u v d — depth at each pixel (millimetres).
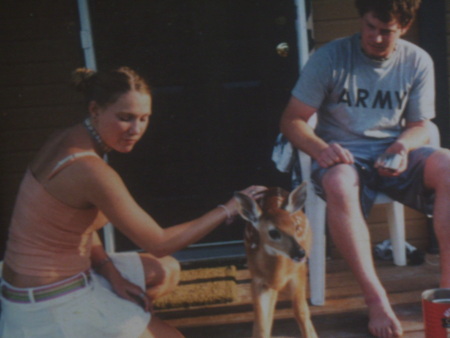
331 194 2938
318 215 3273
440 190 2949
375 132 3230
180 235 2367
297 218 2686
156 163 4281
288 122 3205
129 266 2668
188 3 4129
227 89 4227
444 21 3875
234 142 4281
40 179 2271
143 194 4301
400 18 2932
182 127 4262
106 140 2320
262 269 2689
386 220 4109
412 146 3113
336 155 2996
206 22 4152
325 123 3311
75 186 2230
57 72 3992
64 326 2285
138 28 4133
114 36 4125
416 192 3111
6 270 2359
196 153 4289
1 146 4004
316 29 4027
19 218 2309
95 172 2229
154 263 2729
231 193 4309
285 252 2520
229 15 4141
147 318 2428
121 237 4215
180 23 4145
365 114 3209
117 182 2268
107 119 2266
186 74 4203
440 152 3021
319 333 3029
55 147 2309
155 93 4211
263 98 4230
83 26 3986
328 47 3189
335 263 4000
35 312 2283
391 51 3102
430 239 4074
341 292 3496
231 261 4043
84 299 2324
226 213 2492
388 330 2877
